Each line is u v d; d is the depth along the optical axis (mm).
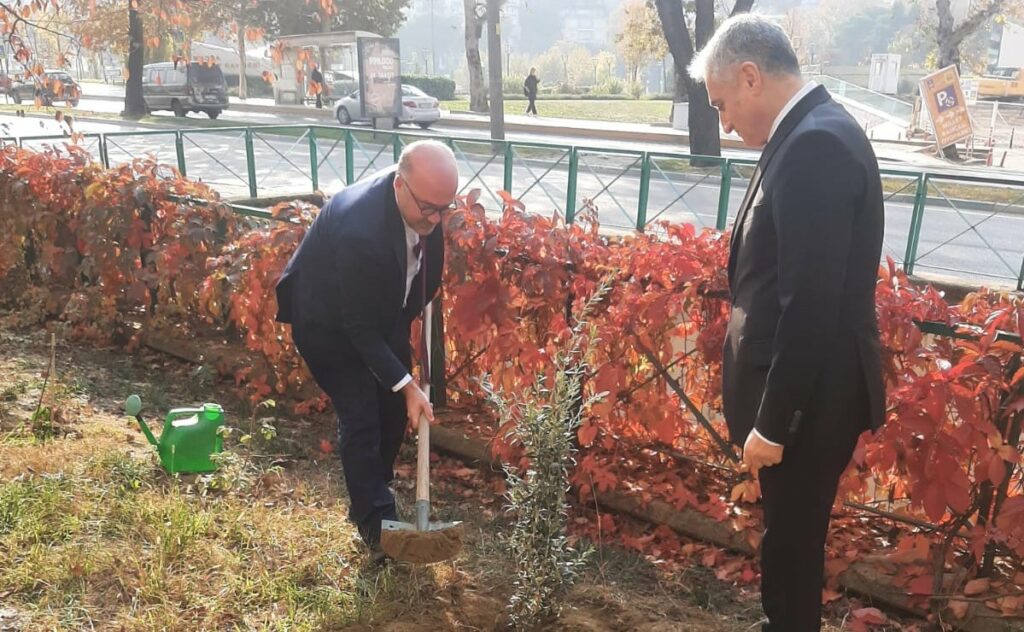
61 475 3387
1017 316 2738
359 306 2793
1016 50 46656
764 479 2297
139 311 5820
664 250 3504
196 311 5570
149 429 3781
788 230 2004
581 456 3844
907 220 11789
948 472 2818
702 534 3398
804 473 2203
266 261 4457
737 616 2906
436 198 2732
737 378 2258
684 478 3719
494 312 3814
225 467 3594
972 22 24859
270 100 41812
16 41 6000
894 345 2953
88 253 5562
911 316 2953
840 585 3074
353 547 3107
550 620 2705
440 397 4418
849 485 3191
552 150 13086
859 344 2113
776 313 2145
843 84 33344
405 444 4238
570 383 2650
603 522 3576
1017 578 2869
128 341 5566
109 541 3004
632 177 13195
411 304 3186
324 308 2912
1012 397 2773
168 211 5383
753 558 3291
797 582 2324
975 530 2820
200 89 29266
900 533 3234
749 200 2252
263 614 2695
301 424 4508
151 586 2736
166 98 29953
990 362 2723
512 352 3752
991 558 2924
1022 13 25953
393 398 3191
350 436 2998
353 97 26906
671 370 3611
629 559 3279
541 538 2633
